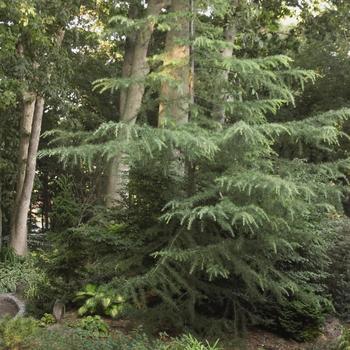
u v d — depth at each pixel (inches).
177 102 221.0
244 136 193.9
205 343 220.7
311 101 592.4
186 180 222.4
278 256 226.1
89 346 201.9
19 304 335.0
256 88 228.1
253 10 405.7
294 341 263.6
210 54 219.6
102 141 209.9
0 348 201.6
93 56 724.0
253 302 243.8
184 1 231.0
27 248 542.9
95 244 250.2
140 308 227.6
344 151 463.2
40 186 698.2
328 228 264.4
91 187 505.7
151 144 190.7
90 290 264.7
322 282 303.7
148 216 236.4
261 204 198.2
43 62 446.0
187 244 211.8
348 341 240.2
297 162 222.5
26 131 541.6
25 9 356.5
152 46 572.7
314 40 543.8
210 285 227.1
